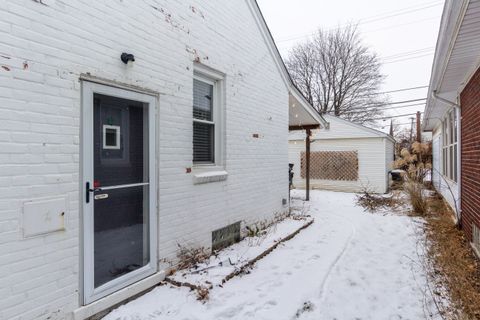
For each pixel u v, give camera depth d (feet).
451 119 25.13
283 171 21.79
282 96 21.49
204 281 10.28
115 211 9.02
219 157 14.80
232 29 15.20
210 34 13.41
